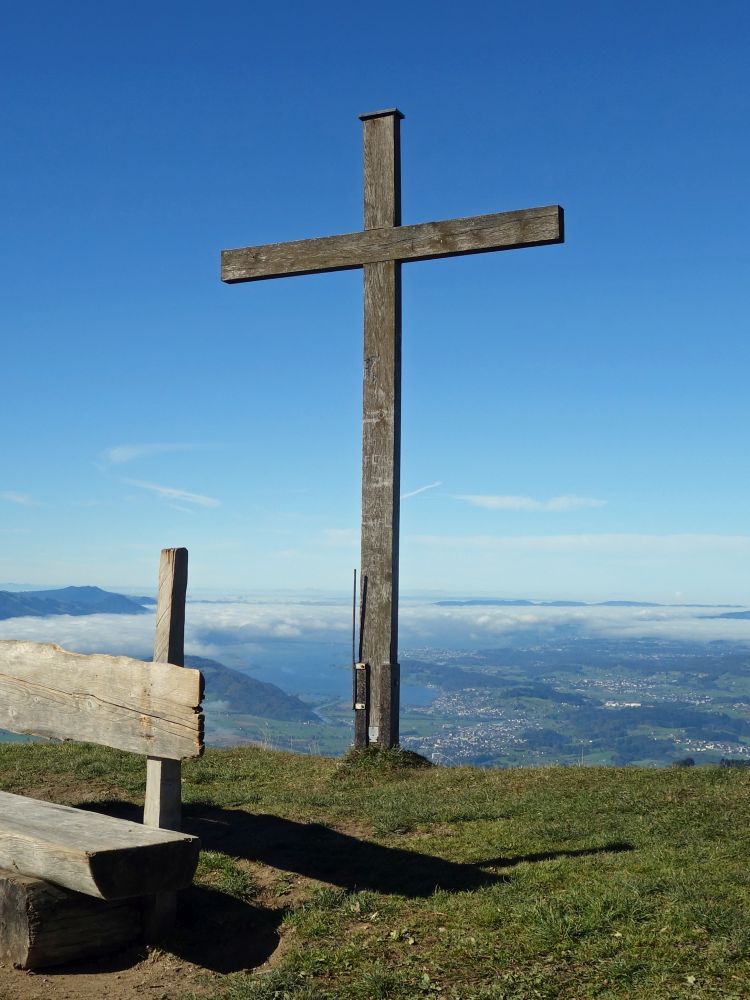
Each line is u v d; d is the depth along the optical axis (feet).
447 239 22.26
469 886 12.74
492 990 9.59
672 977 9.66
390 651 22.03
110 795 17.99
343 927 11.50
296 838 14.89
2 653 14.16
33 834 10.87
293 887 12.94
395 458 22.54
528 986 9.65
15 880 10.71
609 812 16.21
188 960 11.02
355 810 16.60
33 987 10.18
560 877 12.73
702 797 16.85
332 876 13.29
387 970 10.12
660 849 13.88
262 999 9.59
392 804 16.99
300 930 11.46
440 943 10.80
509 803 16.94
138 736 12.17
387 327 22.76
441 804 16.96
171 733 11.66
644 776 18.93
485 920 11.28
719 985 9.45
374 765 20.90
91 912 10.94
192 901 12.43
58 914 10.68
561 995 9.48
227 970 10.78
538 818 15.92
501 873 13.19
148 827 11.46
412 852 14.26
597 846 14.24
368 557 22.41
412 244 22.58
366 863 13.78
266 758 22.43
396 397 22.68
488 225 21.90
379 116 23.30
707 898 11.51
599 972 9.87
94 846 10.28
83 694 12.95
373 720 21.93
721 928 10.62
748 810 15.88
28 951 10.48
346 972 10.22
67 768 19.85
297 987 9.86
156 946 11.24
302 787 19.60
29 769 19.86
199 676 11.36
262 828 15.52
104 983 10.38
